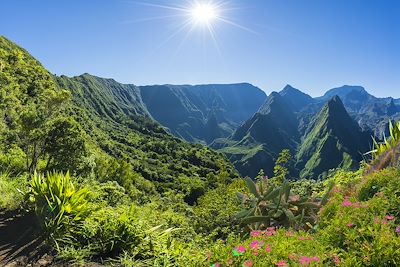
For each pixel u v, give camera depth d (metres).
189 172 152.00
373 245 4.29
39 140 18.95
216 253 4.97
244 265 4.32
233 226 10.02
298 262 4.33
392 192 5.70
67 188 6.86
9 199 7.94
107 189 12.38
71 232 6.03
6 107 36.34
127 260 5.33
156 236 6.12
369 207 5.36
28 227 6.58
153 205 13.21
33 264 5.30
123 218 6.10
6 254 5.62
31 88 76.50
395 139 9.23
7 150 18.56
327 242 4.84
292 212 7.56
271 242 5.07
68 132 19.33
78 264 5.29
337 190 7.63
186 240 8.61
